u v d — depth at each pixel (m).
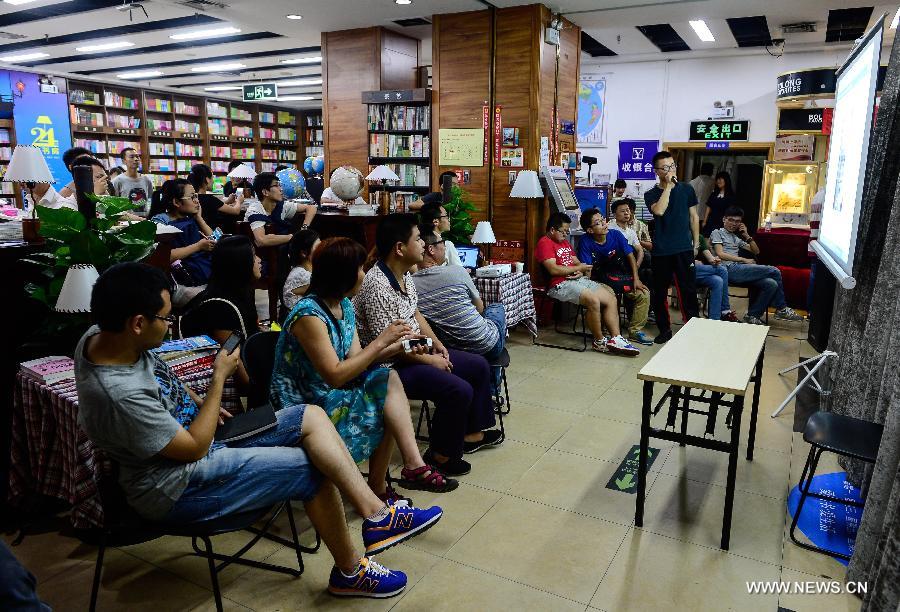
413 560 2.45
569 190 6.61
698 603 2.21
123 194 6.74
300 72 12.12
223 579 2.32
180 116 14.70
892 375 2.49
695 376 2.46
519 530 2.67
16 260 2.82
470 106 6.71
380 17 7.00
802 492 2.62
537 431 3.73
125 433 1.73
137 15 7.93
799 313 6.87
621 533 2.65
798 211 9.30
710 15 6.80
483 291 4.89
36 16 8.05
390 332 2.46
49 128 11.98
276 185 5.36
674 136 11.01
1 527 2.66
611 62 11.16
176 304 4.06
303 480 2.04
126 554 2.48
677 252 5.58
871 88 2.51
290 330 2.41
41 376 2.38
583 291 5.40
